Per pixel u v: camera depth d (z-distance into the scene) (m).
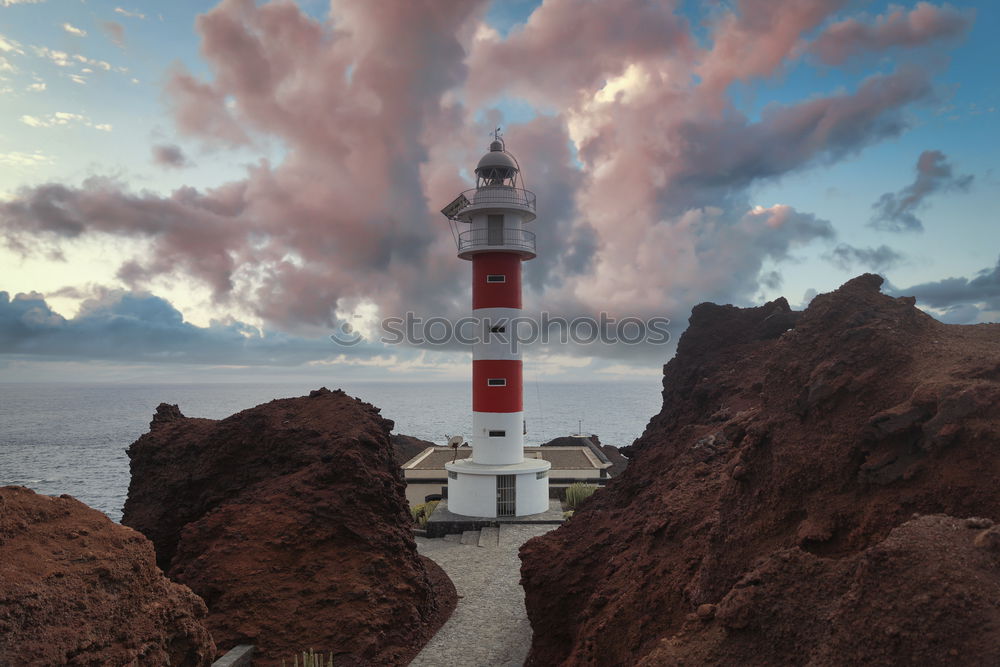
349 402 33.03
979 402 13.20
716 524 16.50
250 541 25.25
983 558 9.84
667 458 28.77
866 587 10.29
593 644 17.47
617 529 23.34
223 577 23.84
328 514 26.42
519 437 46.25
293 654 22.41
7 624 12.24
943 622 9.16
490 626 26.19
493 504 44.06
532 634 25.17
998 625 8.84
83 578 13.98
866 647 9.65
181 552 25.84
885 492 13.58
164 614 15.18
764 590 12.14
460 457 60.50
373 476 28.52
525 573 23.89
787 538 14.62
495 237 45.09
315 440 30.33
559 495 51.91
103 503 85.94
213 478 31.86
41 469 116.62
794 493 15.11
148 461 34.06
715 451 22.77
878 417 14.23
